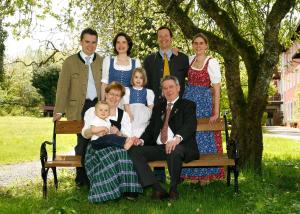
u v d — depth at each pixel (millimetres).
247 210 5719
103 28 11242
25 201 6148
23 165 12078
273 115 56250
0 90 44156
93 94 7492
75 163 6621
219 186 7277
